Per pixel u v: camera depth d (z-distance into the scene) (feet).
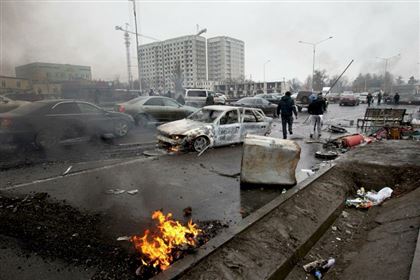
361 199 16.48
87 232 11.35
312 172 20.07
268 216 12.16
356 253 11.12
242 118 28.94
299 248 11.12
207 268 8.75
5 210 13.00
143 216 12.91
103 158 23.32
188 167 21.01
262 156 16.96
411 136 34.12
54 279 8.59
